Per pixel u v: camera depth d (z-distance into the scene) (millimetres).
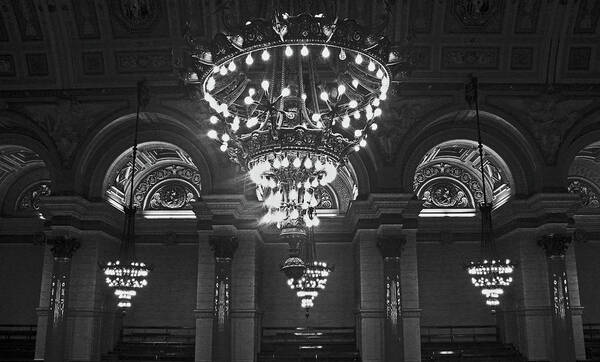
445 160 27219
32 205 28188
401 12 19969
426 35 20359
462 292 25797
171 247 26938
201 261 20266
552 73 20734
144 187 28047
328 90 14125
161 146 22000
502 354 20828
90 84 20969
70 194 20344
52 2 19797
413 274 19984
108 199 24766
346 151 12523
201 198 20281
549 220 20078
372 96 12703
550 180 20375
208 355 19406
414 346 19391
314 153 11766
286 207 12281
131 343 24000
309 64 12070
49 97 20969
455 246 26328
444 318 25531
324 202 27516
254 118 11812
